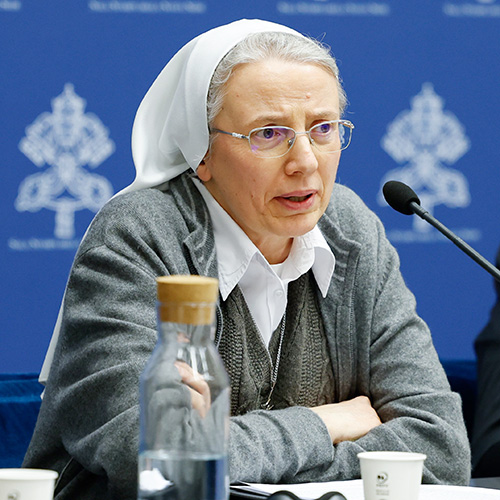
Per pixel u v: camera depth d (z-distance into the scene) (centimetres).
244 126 638
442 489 524
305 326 708
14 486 362
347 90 1120
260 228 658
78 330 624
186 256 667
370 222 750
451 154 1152
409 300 734
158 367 372
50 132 1034
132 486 548
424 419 653
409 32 1134
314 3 1100
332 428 638
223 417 372
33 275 1028
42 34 1027
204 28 1066
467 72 1154
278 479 583
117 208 663
